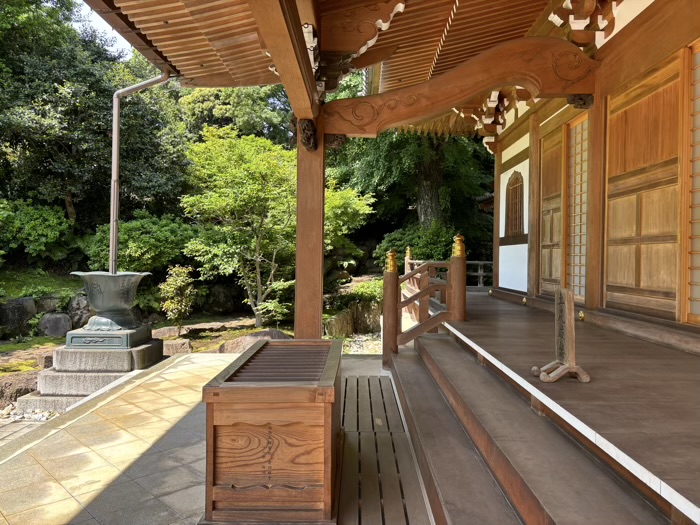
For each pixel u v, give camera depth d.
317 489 2.06
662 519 1.44
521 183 6.56
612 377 2.30
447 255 14.64
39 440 3.44
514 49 4.11
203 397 2.05
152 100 15.29
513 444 2.04
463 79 4.16
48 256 14.33
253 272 13.51
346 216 13.48
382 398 4.18
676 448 1.45
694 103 2.98
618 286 3.86
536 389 2.11
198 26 3.21
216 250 11.90
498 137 7.68
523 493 1.71
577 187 4.84
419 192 16.58
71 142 13.23
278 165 11.74
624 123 3.75
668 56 3.15
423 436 2.64
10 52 13.36
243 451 2.07
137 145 14.36
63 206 14.83
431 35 4.98
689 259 3.01
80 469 2.95
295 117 4.13
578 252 4.81
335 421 2.68
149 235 13.12
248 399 2.05
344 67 4.00
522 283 6.48
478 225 18.27
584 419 1.71
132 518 2.36
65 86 12.93
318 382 2.11
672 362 2.64
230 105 19.72
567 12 3.94
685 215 3.02
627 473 1.67
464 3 4.31
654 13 3.29
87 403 4.38
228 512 2.06
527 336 3.54
